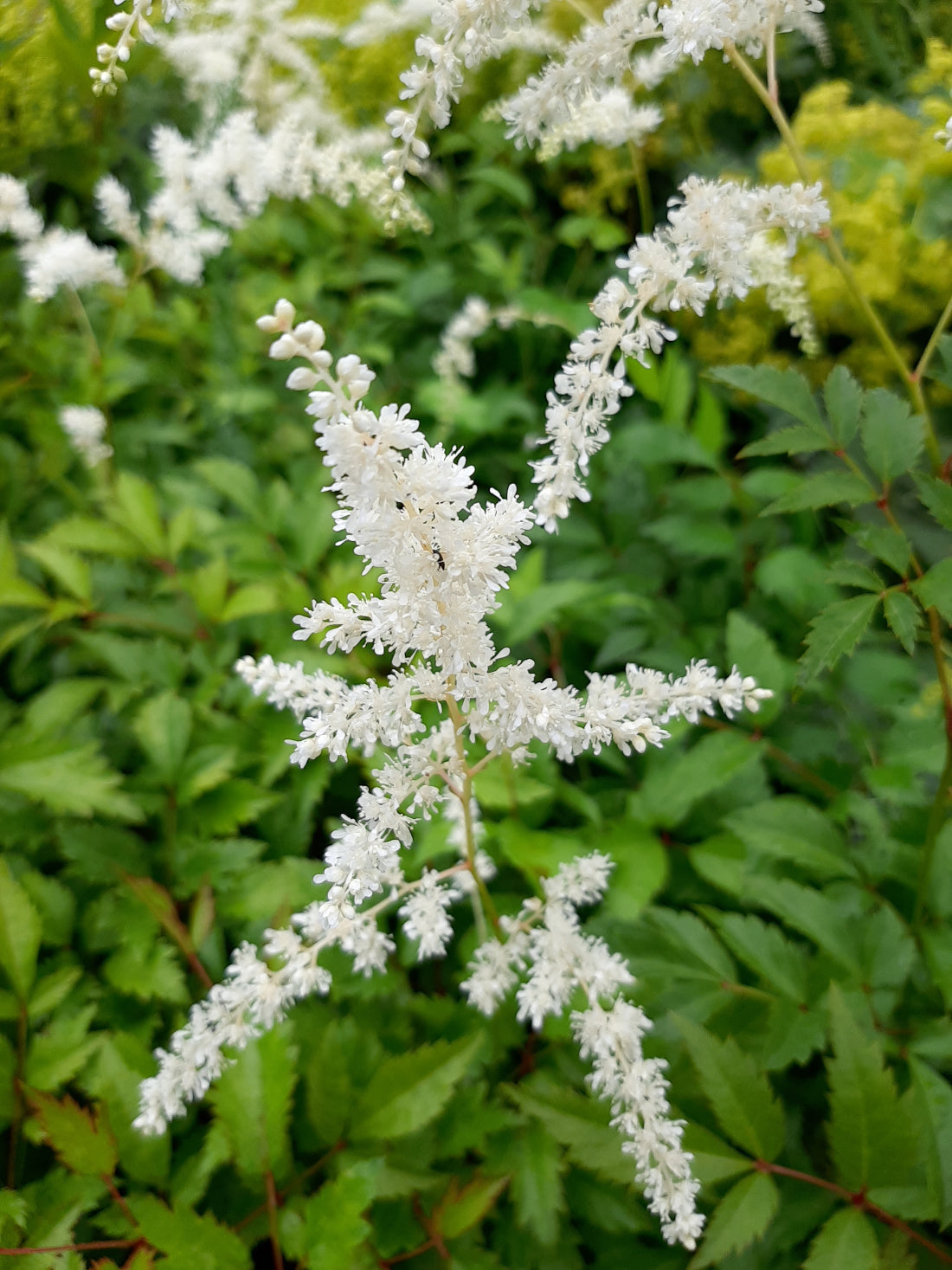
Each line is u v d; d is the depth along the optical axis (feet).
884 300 1.69
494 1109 0.93
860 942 1.00
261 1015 0.76
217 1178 0.95
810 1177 0.84
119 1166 0.91
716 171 2.18
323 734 0.71
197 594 1.27
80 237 1.57
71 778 1.05
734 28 0.83
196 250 1.73
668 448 1.49
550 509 0.80
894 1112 0.81
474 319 1.72
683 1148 0.86
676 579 1.57
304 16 2.36
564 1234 0.95
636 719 0.75
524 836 1.07
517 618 1.23
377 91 2.37
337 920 0.73
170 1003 1.04
